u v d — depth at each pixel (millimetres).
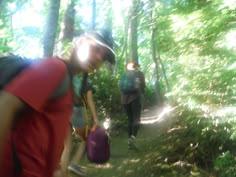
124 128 11586
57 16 8688
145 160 7500
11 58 1790
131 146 8945
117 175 7066
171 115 7672
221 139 6012
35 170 1866
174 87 6414
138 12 12422
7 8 19109
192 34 5875
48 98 1818
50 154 1922
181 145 7191
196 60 5895
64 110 1916
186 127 7230
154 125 11969
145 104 18016
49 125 1883
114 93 12891
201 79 5824
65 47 12133
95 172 7168
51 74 1787
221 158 5820
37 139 1855
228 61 5406
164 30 6586
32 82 1722
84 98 5871
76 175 6219
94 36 2234
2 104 1654
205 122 6062
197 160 6613
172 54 6441
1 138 1619
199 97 5801
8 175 1830
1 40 20891
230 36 5129
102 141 4512
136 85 9414
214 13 5520
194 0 6223
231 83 5445
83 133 5980
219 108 5570
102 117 12336
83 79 2844
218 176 5953
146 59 23062
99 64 2248
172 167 6758
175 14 6191
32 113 1829
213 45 5527
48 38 8617
